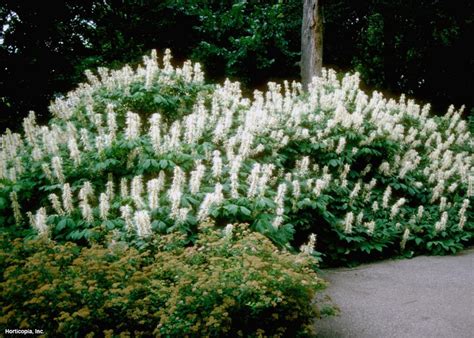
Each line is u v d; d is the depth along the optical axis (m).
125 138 5.25
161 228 4.24
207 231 4.14
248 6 13.95
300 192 5.76
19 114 10.91
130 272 3.23
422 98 16.20
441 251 6.27
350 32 15.94
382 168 7.07
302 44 10.85
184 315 2.80
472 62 14.70
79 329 2.77
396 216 6.65
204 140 5.92
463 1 13.56
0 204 4.97
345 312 4.07
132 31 13.27
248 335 2.84
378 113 7.79
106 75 7.11
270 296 2.84
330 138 6.75
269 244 3.61
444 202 6.74
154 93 6.39
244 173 5.31
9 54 10.77
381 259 6.16
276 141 6.34
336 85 8.61
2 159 5.45
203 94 6.95
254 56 12.39
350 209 6.33
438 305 4.20
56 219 4.55
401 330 3.66
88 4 12.12
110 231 4.21
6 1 10.73
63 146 5.86
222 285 2.81
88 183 4.50
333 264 5.91
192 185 4.68
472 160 8.33
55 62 11.39
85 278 3.02
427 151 8.13
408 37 14.94
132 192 4.57
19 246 3.61
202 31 12.92
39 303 2.78
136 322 2.90
